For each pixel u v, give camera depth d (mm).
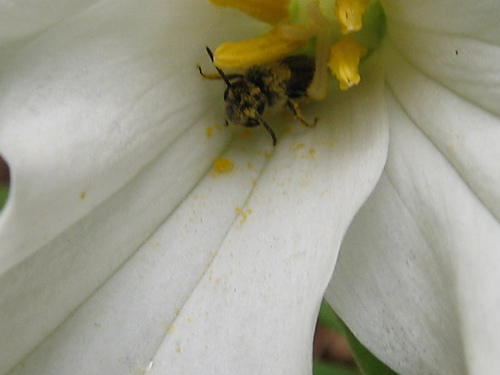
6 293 104
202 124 117
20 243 96
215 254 112
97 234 109
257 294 107
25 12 99
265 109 119
